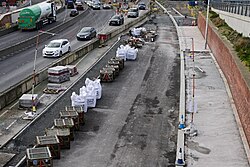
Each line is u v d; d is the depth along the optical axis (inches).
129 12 4234.7
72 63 2060.8
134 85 1657.2
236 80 1401.3
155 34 3031.5
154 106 1400.1
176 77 1791.3
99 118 1275.8
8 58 2135.8
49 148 985.5
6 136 1120.2
